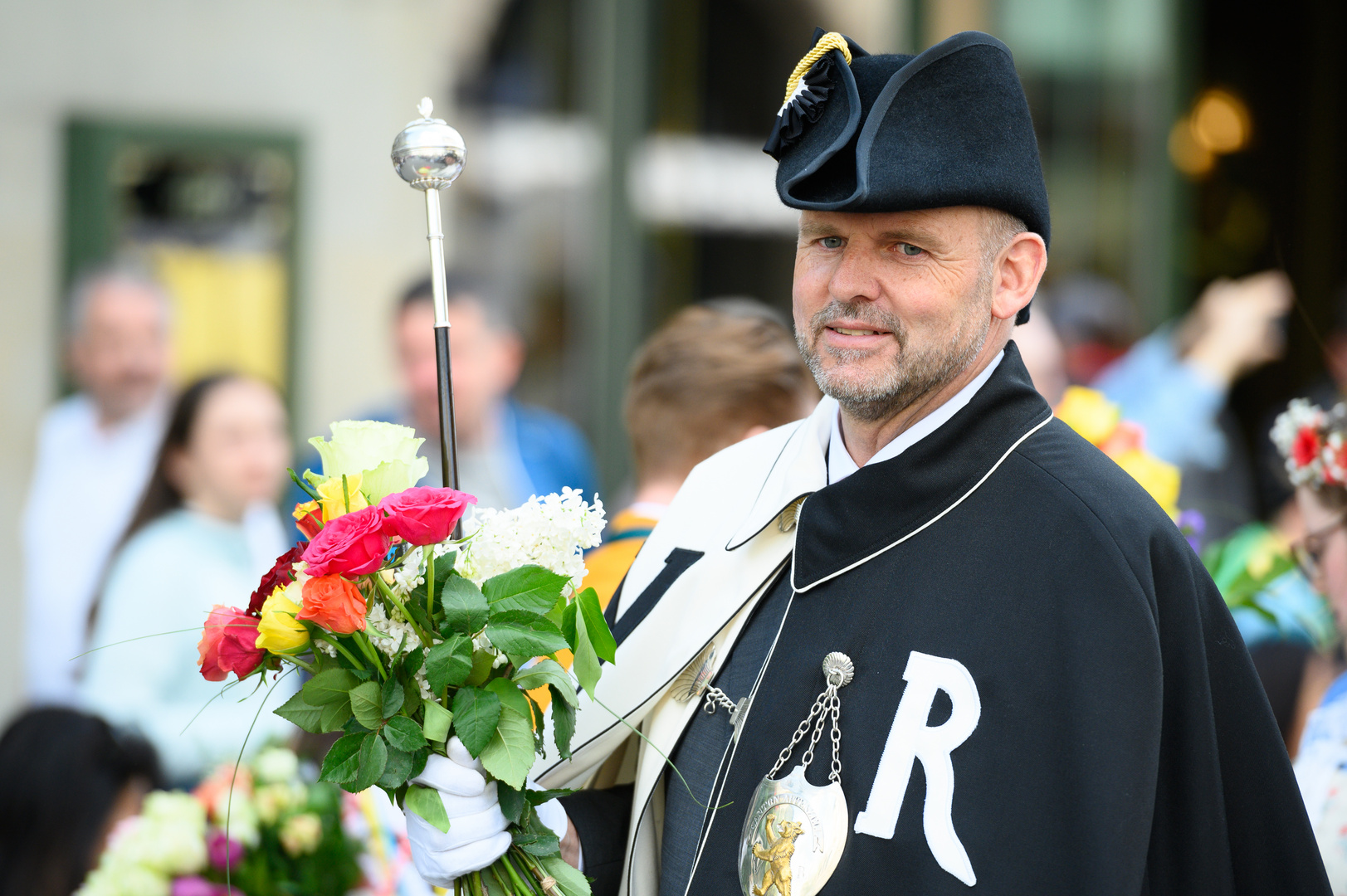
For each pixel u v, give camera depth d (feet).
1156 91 68.08
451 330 47.39
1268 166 71.46
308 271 56.80
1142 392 58.08
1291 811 18.47
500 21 58.80
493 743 17.70
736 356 28.04
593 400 59.77
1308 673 30.17
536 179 59.52
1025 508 18.44
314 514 17.95
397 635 17.65
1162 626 18.01
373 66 57.26
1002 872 17.21
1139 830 17.04
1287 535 40.04
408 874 28.04
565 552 18.45
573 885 18.92
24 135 54.29
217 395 40.63
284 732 33.53
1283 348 57.52
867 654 18.70
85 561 48.08
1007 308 18.80
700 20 60.59
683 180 60.85
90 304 49.44
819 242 18.74
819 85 18.66
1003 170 18.06
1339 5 71.51
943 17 63.31
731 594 20.58
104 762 29.55
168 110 55.52
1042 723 17.53
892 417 19.22
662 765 20.80
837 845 18.06
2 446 52.54
